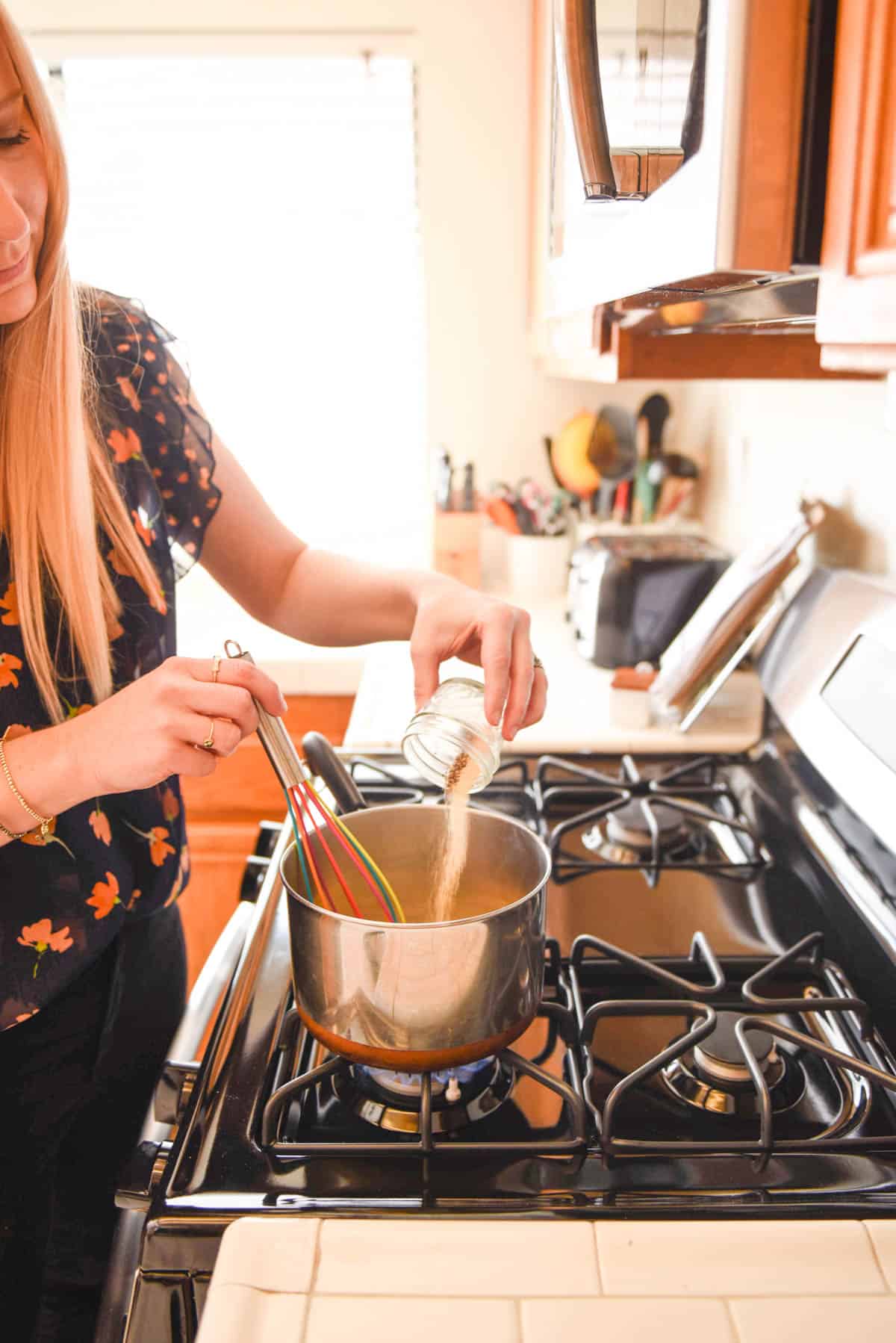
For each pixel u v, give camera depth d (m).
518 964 0.61
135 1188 0.59
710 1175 0.58
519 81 2.01
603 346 1.13
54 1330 0.89
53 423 0.75
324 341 2.29
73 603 0.79
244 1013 0.74
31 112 0.71
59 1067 0.85
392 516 2.41
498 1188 0.57
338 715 1.78
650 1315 0.49
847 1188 0.57
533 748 1.27
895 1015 0.74
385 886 0.69
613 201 0.69
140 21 1.99
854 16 0.48
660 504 1.93
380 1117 0.65
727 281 0.58
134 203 2.16
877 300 0.48
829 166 0.52
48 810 0.68
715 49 0.50
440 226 2.10
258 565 1.02
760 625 1.20
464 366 2.18
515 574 2.12
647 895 0.94
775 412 1.45
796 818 1.05
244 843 1.77
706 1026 0.66
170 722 0.63
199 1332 0.48
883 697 0.93
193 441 0.96
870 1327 0.48
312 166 2.14
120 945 0.89
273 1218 0.54
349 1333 0.48
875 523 1.11
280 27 1.99
